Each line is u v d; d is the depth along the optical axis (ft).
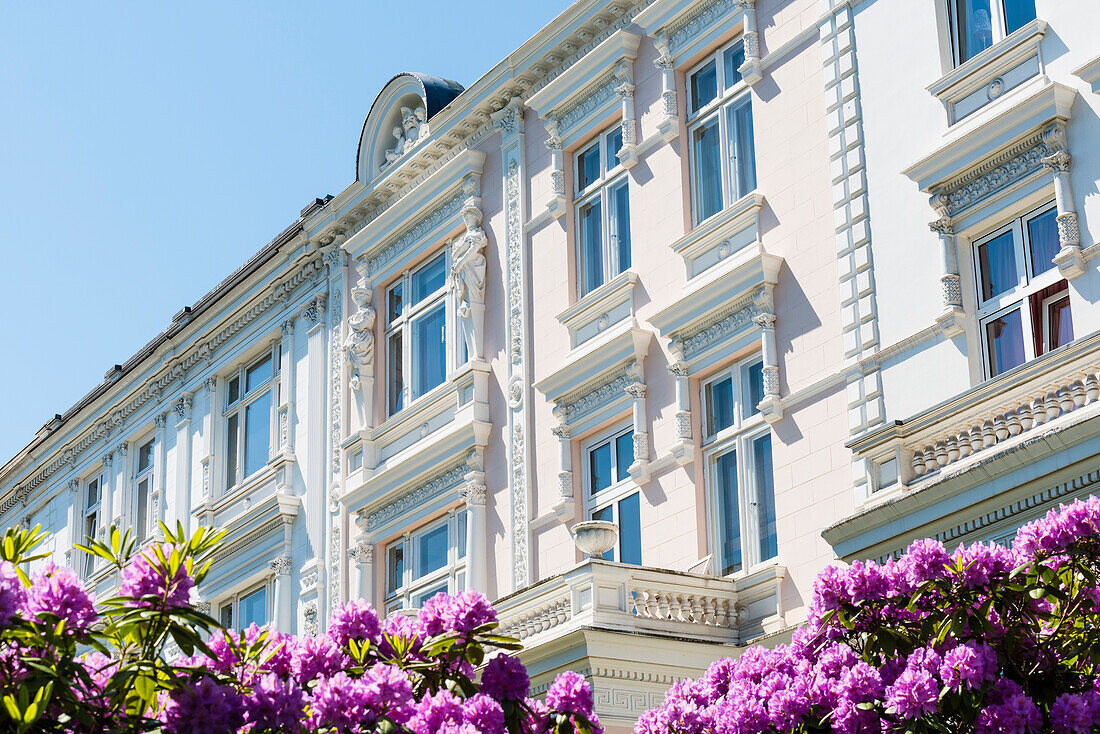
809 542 53.52
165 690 25.48
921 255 51.85
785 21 59.88
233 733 24.88
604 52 67.05
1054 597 31.30
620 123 67.46
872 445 49.21
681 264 62.08
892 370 51.90
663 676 51.98
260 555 85.51
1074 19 48.73
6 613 23.31
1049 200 48.73
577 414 65.26
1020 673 31.40
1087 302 46.26
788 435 55.42
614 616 52.24
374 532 76.89
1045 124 48.21
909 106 53.67
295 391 86.17
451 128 75.77
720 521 58.29
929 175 51.52
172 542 25.81
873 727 31.35
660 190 63.98
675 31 65.16
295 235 85.87
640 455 61.05
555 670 51.83
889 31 55.21
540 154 71.31
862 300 53.47
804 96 58.23
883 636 32.78
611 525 54.08
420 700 29.19
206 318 94.43
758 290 57.57
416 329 78.18
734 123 61.87
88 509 107.76
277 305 89.15
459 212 75.15
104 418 104.53
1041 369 43.65
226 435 93.09
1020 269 49.19
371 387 79.61
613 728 50.19
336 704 25.98
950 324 49.70
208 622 25.13
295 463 84.58
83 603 24.80
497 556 68.28
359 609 29.91
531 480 67.31
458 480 71.41
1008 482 41.83
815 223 56.39
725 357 58.70
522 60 71.82
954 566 32.24
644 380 62.13
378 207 81.92
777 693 32.63
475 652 30.17
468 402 71.31
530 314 69.87
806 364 55.36
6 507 119.24
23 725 22.68
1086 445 39.88
